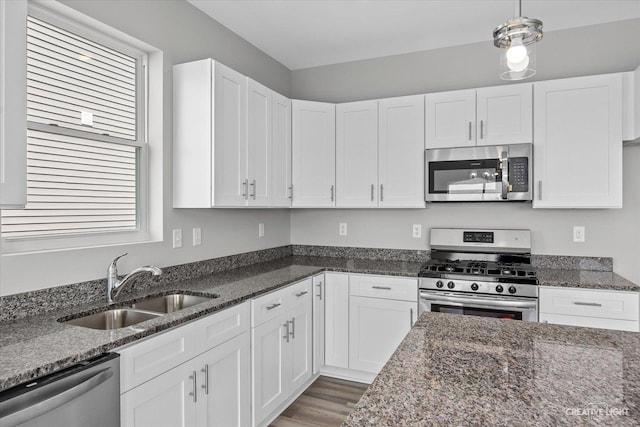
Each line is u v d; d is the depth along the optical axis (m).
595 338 1.34
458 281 2.70
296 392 2.81
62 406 1.21
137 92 2.38
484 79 3.27
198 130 2.39
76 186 2.02
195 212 2.68
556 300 2.49
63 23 1.95
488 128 2.90
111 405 1.37
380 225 3.58
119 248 2.12
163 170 2.40
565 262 3.00
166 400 1.63
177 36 2.53
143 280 2.26
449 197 2.97
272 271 2.92
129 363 1.45
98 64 2.14
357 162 3.30
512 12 2.80
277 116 3.04
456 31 3.10
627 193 2.86
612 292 2.39
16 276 1.66
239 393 2.10
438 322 1.55
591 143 2.65
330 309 3.12
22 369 1.14
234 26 3.00
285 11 2.78
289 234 3.91
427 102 3.07
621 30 2.89
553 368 1.08
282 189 3.09
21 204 1.26
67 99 1.97
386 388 0.97
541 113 2.76
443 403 0.89
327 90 3.81
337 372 3.17
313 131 3.31
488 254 3.16
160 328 1.58
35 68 1.83
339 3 2.68
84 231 2.05
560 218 3.02
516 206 3.13
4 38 1.21
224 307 1.97
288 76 3.91
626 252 2.86
